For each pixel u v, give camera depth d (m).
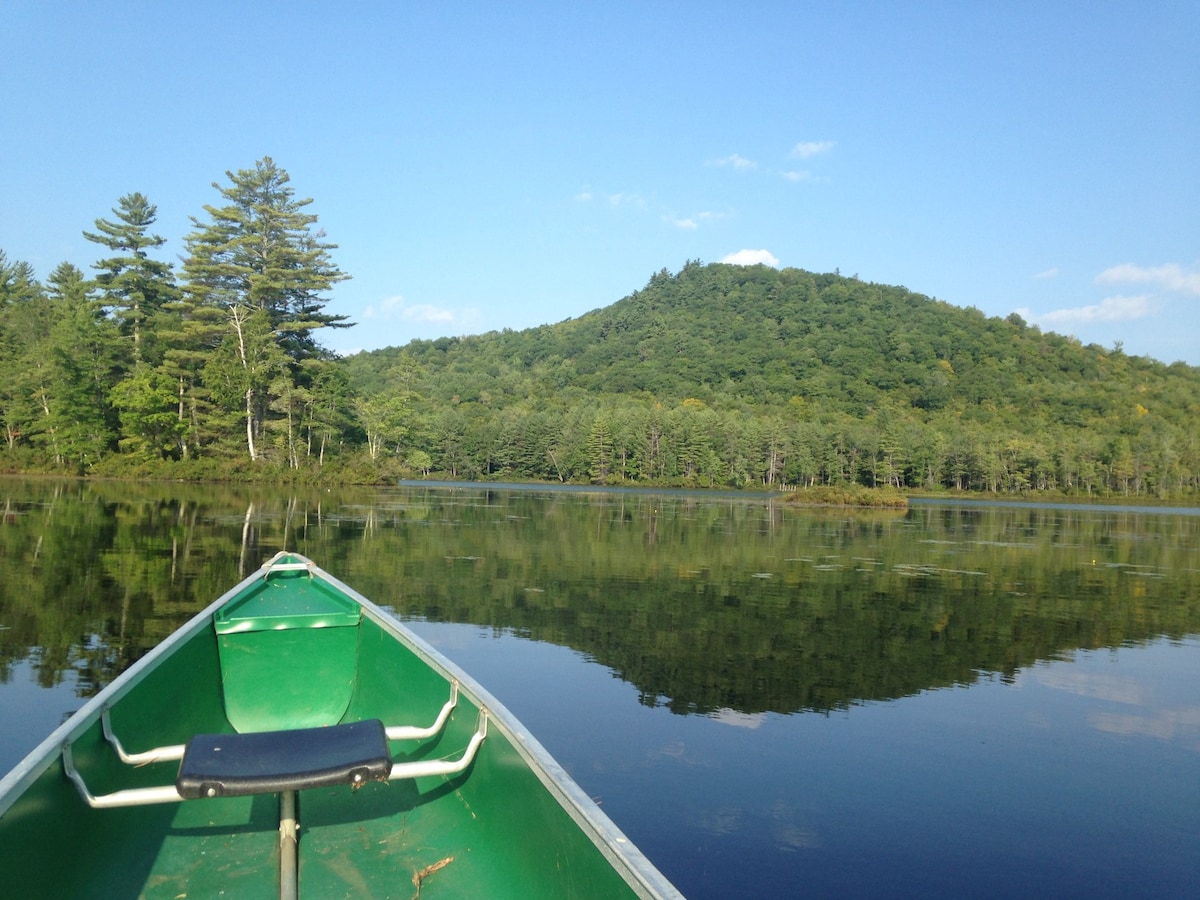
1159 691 9.41
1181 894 4.99
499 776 3.90
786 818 5.89
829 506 47.44
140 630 9.89
